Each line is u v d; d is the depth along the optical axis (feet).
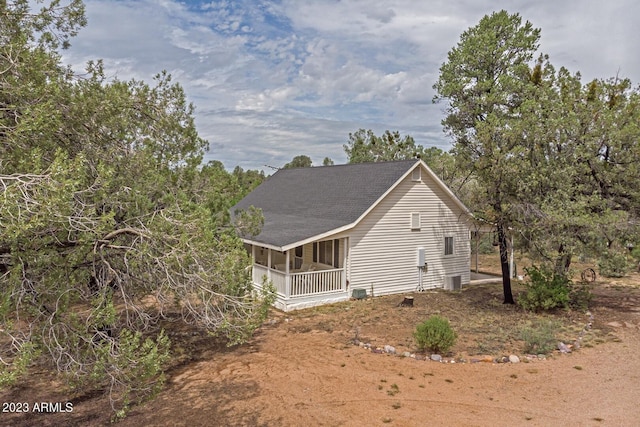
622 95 47.88
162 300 20.98
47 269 16.55
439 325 34.24
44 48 23.11
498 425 23.11
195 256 19.31
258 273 56.24
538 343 35.88
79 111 22.17
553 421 23.58
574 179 46.26
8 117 18.74
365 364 32.07
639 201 44.21
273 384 28.35
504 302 52.75
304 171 88.58
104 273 20.15
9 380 12.43
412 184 60.49
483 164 47.44
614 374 30.40
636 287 62.49
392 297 56.65
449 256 64.44
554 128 44.68
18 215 12.98
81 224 15.72
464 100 58.13
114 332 22.95
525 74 57.06
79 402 26.05
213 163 35.60
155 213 22.03
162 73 31.73
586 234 42.68
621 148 44.80
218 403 25.55
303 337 39.04
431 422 23.40
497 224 49.98
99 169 18.02
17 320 15.89
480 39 56.80
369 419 23.68
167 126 30.66
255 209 42.22
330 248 59.57
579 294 51.29
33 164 15.93
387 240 58.44
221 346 36.32
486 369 31.30
